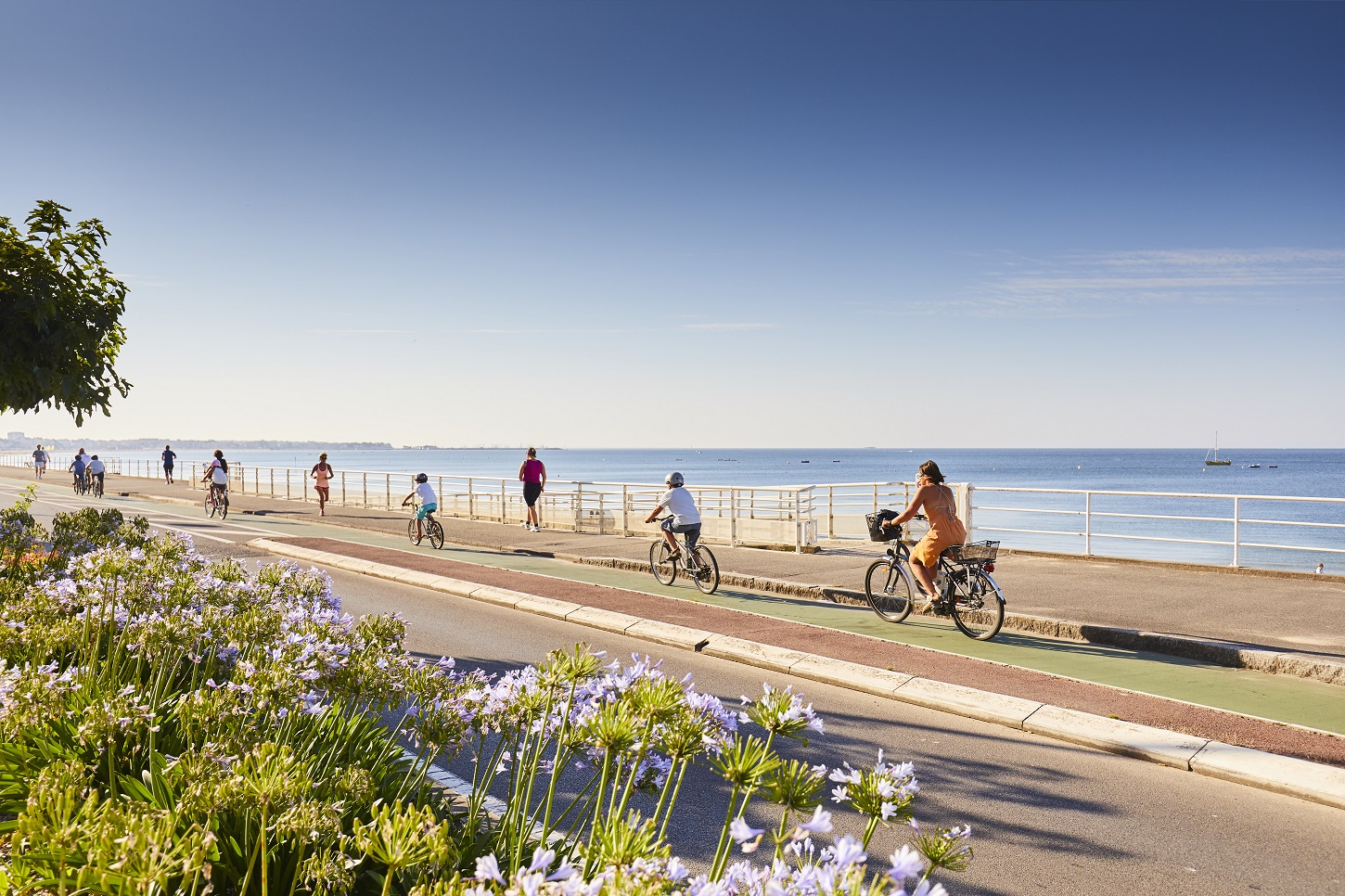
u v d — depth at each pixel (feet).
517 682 10.27
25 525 27.71
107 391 24.27
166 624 13.33
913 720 21.89
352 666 12.21
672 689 7.98
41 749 11.14
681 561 41.68
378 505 97.96
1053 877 13.62
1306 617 31.14
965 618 30.83
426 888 6.18
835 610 35.78
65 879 6.38
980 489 49.98
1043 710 21.70
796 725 7.48
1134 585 37.99
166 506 102.37
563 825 14.75
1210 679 25.02
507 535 65.67
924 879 5.00
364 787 9.37
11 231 22.56
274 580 18.22
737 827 5.65
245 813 8.39
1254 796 17.10
